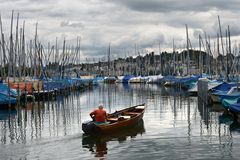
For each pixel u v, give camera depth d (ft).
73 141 98.63
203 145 91.25
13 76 219.00
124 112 133.49
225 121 129.70
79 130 115.96
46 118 148.56
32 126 127.54
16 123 135.64
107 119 115.85
